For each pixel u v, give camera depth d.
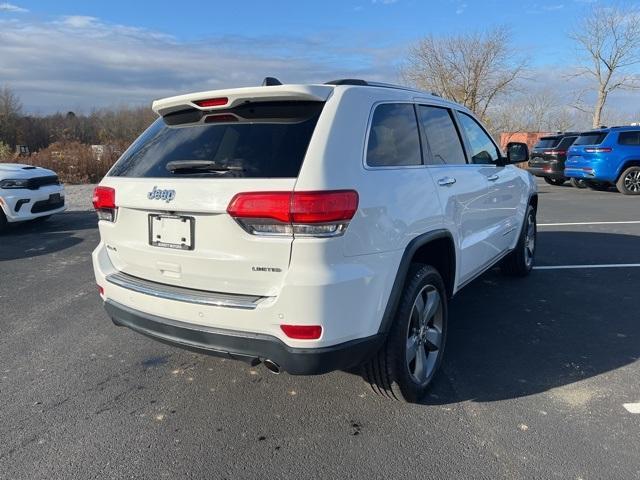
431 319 3.34
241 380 3.49
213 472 2.53
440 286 3.33
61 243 8.27
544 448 2.68
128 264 3.11
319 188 2.41
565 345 4.02
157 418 3.03
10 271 6.48
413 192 3.03
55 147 20.11
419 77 31.19
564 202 13.22
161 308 2.82
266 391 3.34
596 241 8.02
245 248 2.52
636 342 4.07
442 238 3.39
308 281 2.41
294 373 2.51
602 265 6.47
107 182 3.15
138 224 2.94
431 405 3.14
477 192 4.02
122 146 20.59
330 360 2.51
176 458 2.64
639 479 2.43
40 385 3.44
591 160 15.05
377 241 2.67
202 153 2.79
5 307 5.05
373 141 2.86
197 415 3.05
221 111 2.86
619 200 13.54
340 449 2.71
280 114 2.72
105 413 3.08
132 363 3.77
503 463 2.57
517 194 5.29
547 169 17.59
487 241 4.38
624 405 3.11
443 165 3.59
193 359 3.83
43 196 9.32
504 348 3.97
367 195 2.62
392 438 2.80
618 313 4.73
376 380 3.01
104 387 3.41
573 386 3.35
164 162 2.92
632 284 5.63
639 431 2.82
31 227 9.82
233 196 2.50
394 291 2.81
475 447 2.70
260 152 2.60
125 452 2.69
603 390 3.29
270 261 2.48
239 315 2.55
